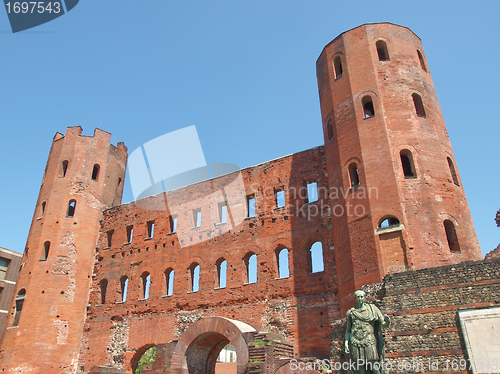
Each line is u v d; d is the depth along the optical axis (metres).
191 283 34.59
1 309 56.03
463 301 18.70
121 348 34.47
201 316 31.95
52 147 44.69
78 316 37.16
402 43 30.03
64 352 35.22
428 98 28.66
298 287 28.75
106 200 43.19
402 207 24.31
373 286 21.98
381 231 24.22
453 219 24.53
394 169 25.39
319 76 32.91
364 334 14.05
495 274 18.53
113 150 45.84
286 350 24.31
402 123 26.81
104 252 40.03
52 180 41.31
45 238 38.44
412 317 19.52
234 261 32.47
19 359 33.56
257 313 29.61
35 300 35.72
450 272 19.50
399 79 28.36
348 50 30.44
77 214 40.31
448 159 27.22
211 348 28.73
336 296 26.98
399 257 23.34
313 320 27.22
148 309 34.88
